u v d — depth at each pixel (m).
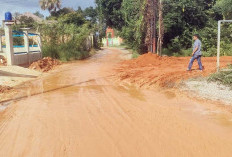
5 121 5.58
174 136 4.57
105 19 46.22
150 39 21.61
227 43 24.75
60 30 24.09
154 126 5.09
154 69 13.08
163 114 5.87
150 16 21.17
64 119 5.61
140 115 5.82
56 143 4.33
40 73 13.66
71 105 6.79
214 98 7.03
